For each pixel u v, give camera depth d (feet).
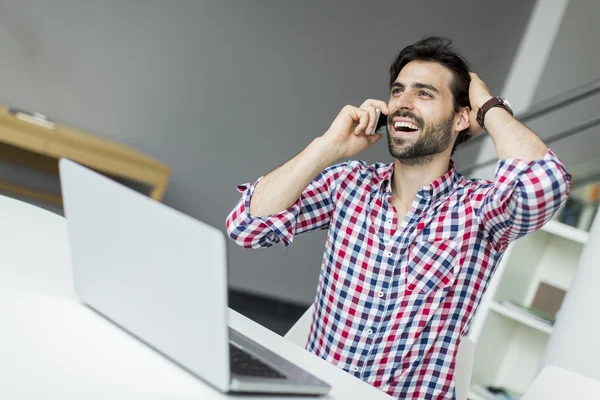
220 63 15.55
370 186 5.77
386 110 5.76
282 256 17.16
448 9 17.40
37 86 14.01
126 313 3.46
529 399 4.83
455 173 5.84
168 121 15.31
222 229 16.31
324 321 5.67
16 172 13.88
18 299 3.58
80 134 13.28
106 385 2.86
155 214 3.12
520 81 18.28
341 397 3.48
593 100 17.58
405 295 5.45
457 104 5.82
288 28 16.01
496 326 10.68
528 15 18.22
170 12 14.87
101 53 14.44
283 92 16.25
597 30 17.76
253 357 3.44
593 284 8.61
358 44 16.71
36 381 2.73
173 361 3.31
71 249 3.71
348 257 5.61
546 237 10.99
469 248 5.53
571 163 15.42
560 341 8.77
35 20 13.79
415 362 5.41
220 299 2.90
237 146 16.07
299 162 5.60
